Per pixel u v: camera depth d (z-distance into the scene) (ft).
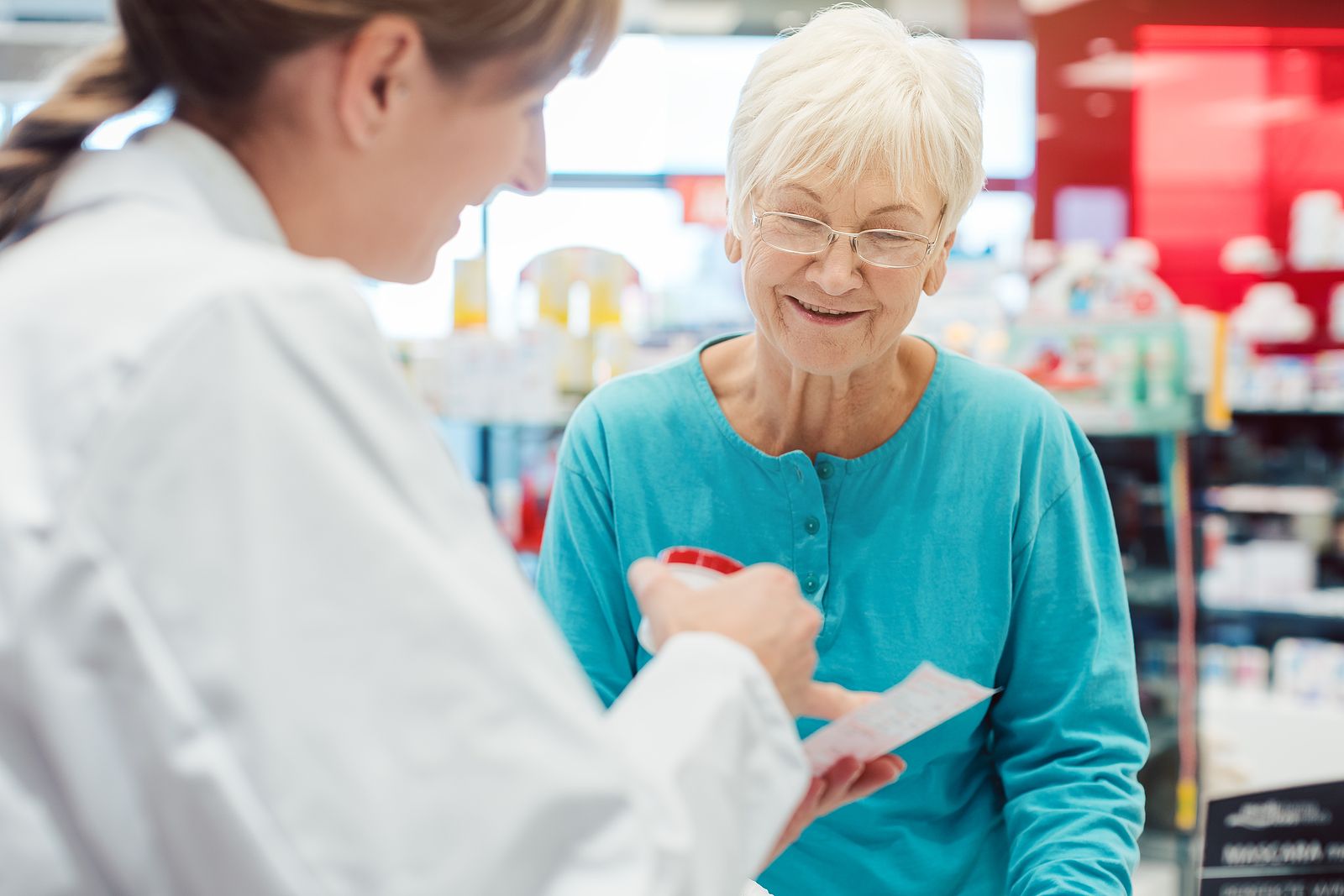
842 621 5.01
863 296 4.50
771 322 4.68
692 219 19.02
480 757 2.09
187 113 2.63
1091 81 20.62
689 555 3.71
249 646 1.99
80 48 2.88
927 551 5.00
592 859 2.14
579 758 2.17
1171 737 13.01
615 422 5.32
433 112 2.59
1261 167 21.42
